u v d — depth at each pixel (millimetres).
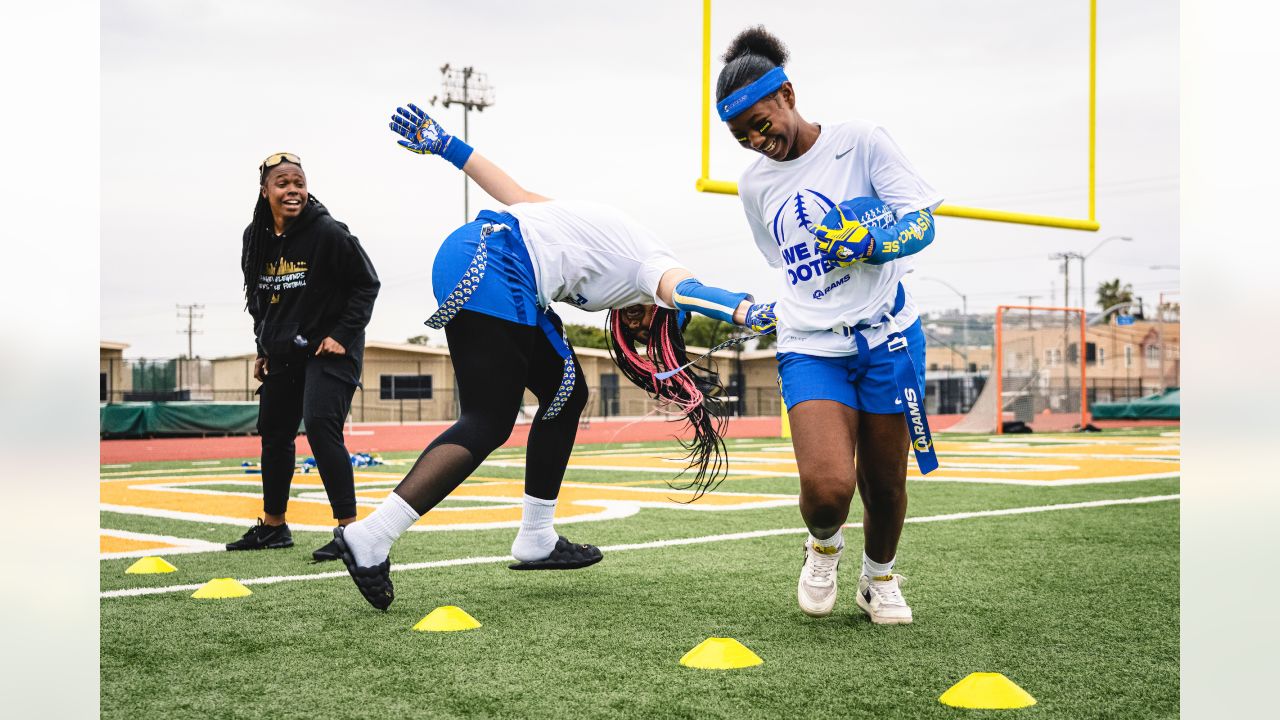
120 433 22078
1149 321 47031
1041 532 5023
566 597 3457
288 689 2373
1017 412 20891
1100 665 2578
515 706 2230
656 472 9445
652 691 2342
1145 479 8281
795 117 2893
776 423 30922
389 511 3158
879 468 2947
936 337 51969
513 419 3303
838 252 2639
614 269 3301
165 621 3098
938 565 4082
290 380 4613
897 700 2275
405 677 2469
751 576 3848
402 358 40781
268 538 4707
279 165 4535
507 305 3232
